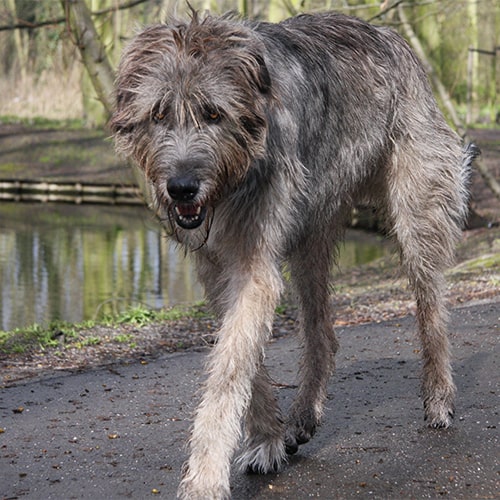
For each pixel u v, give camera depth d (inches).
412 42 253.4
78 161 461.4
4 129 511.2
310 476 99.4
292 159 97.1
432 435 108.3
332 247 115.3
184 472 91.7
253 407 99.5
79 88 553.6
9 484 99.0
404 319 158.4
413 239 113.0
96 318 188.4
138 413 118.1
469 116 493.4
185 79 88.2
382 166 114.1
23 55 623.5
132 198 411.8
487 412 114.1
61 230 329.1
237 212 93.7
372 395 121.8
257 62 90.4
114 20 372.2
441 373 111.7
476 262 211.8
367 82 109.6
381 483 97.4
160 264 264.2
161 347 149.6
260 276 94.3
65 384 129.9
